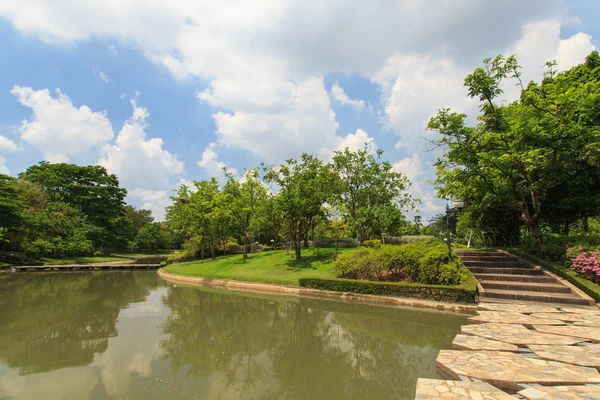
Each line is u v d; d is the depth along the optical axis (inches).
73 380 231.5
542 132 466.9
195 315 447.2
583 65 620.4
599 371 203.0
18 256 1342.3
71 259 1630.2
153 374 243.8
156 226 2598.4
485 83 534.3
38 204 1579.7
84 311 478.6
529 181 518.9
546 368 205.5
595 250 425.7
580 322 318.7
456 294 438.0
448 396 170.1
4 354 288.7
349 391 212.2
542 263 494.3
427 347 291.3
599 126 477.7
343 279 576.1
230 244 1471.5
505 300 419.2
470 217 745.6
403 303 474.0
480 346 253.1
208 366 261.1
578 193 573.3
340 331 358.6
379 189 897.5
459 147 545.3
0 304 541.0
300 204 772.6
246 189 1055.6
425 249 527.5
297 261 816.9
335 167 901.8
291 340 333.1
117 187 2271.2
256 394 209.9
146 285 797.9
